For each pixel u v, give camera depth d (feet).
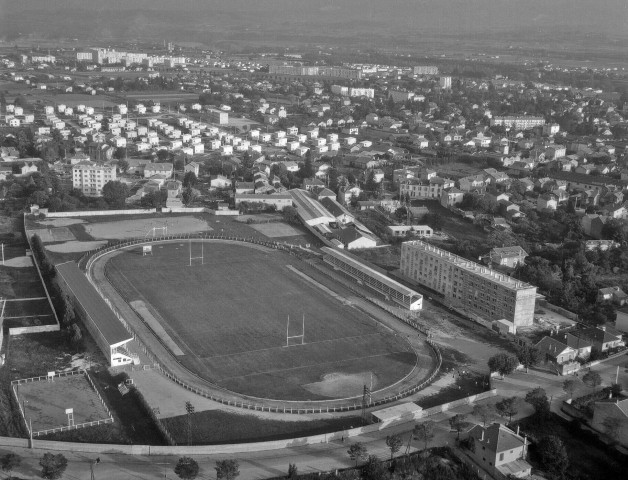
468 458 643.86
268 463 620.08
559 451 630.74
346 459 629.51
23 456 616.80
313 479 590.96
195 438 653.71
